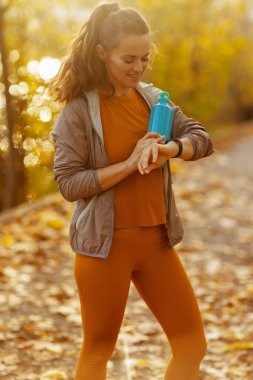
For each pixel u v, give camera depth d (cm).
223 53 1673
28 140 898
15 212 833
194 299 294
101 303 281
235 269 670
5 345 442
